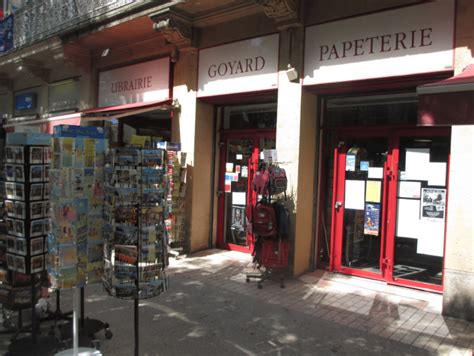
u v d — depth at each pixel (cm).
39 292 424
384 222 621
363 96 650
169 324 466
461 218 479
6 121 1369
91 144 372
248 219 656
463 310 481
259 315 496
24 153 372
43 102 1232
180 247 791
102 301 540
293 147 648
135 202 361
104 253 378
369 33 577
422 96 340
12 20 1181
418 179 592
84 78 1052
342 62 602
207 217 830
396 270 612
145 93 900
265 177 606
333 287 604
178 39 779
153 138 845
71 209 357
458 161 479
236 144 821
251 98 753
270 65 684
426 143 585
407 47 544
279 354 396
